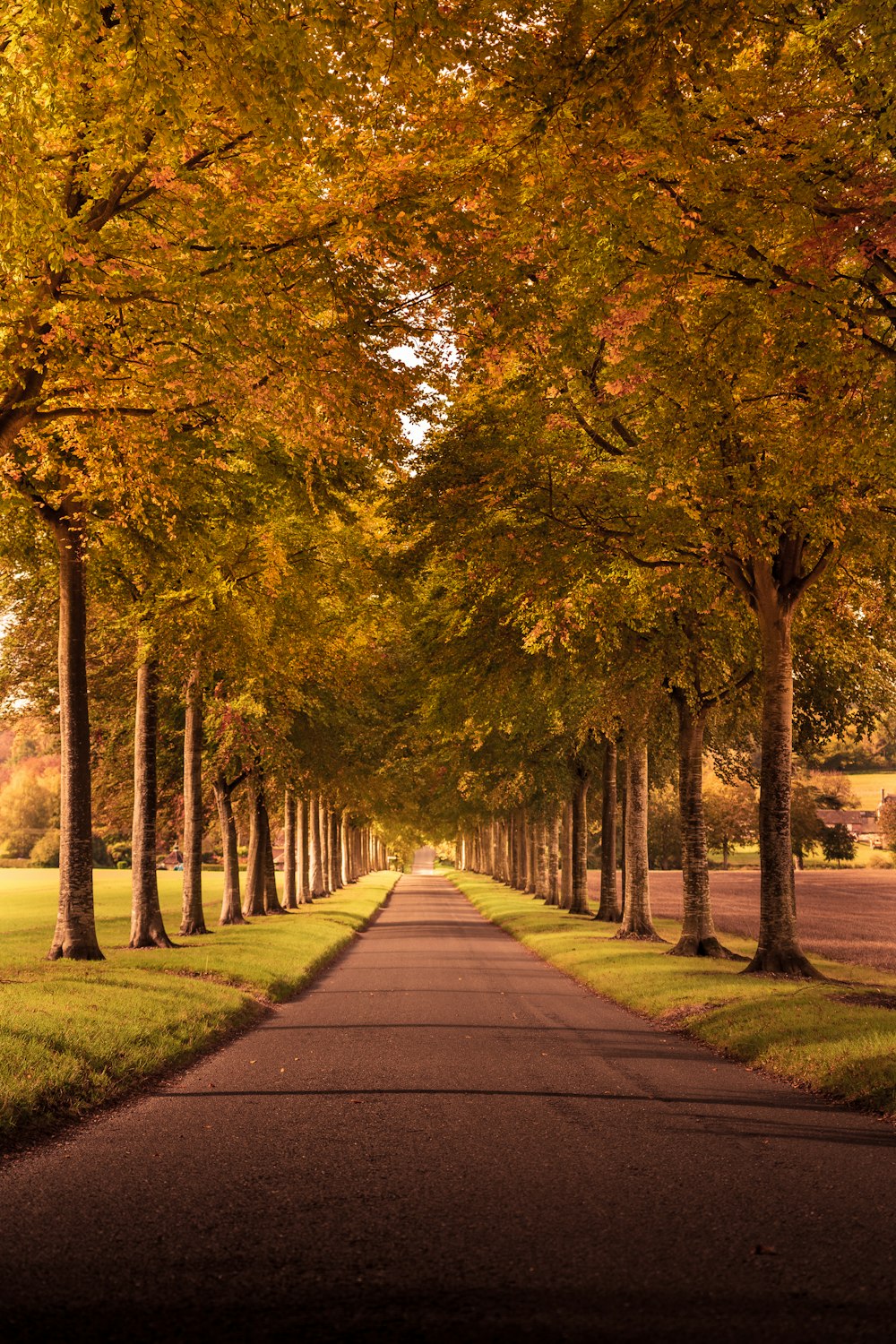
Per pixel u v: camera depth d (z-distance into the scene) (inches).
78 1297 168.7
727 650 776.3
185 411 487.5
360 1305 164.9
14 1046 350.3
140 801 857.5
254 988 629.0
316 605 751.1
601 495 546.6
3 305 360.2
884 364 407.5
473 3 279.4
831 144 338.3
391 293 399.2
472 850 4493.1
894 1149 272.7
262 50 278.2
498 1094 346.0
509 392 551.8
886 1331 154.5
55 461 518.3
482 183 348.2
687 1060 422.6
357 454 490.9
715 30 278.7
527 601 624.4
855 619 729.6
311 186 367.6
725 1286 173.3
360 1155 264.5
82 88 341.7
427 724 868.6
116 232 398.9
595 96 288.4
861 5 290.8
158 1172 248.1
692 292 408.5
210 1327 156.6
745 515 505.4
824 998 522.9
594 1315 160.6
